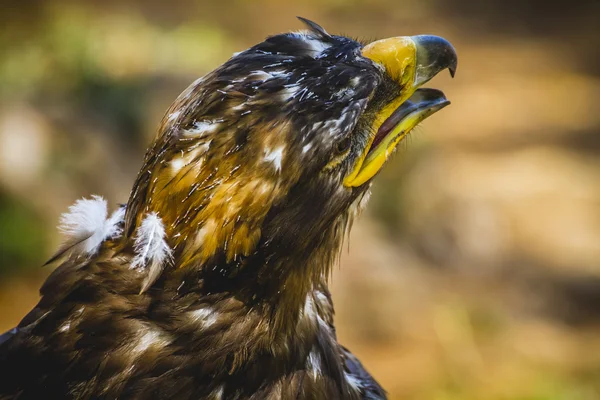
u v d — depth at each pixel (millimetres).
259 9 32125
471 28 33156
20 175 12578
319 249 4637
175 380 4324
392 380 12164
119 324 4352
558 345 13797
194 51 21047
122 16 24031
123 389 4312
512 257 16453
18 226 12266
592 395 12375
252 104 4172
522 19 33906
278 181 4184
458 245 15867
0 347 4730
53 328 4445
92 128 13711
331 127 4258
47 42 16406
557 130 23594
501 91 26484
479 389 12266
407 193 16000
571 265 16562
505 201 18562
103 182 13109
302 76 4305
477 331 13766
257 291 4371
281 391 4551
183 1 30328
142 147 14195
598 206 18969
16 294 11844
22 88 14289
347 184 4637
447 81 27375
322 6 34094
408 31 32500
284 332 4523
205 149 4168
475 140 22516
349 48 4617
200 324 4320
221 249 4219
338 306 13000
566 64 29219
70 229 4648
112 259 4445
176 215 4242
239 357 4398
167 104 15070
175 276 4293
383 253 14133
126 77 15883
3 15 17047
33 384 4422
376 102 4812
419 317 13367
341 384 4832
